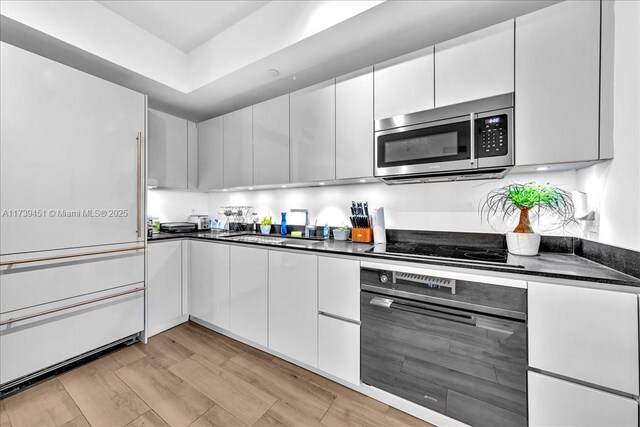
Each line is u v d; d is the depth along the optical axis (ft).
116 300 6.54
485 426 3.91
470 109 4.64
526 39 4.21
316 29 5.35
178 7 6.20
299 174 6.91
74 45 5.68
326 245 6.14
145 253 7.16
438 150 4.94
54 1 5.41
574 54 3.88
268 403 4.90
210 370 5.90
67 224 5.64
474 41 4.63
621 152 3.52
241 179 8.24
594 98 3.78
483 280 3.93
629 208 3.34
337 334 5.30
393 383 4.67
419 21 5.04
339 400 4.99
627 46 3.44
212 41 7.28
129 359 6.31
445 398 4.21
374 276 4.85
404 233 6.63
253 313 6.69
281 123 7.26
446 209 6.14
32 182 5.16
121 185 6.57
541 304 3.54
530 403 3.61
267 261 6.43
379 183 7.02
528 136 4.19
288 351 6.03
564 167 4.64
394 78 5.45
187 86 7.96
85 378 5.55
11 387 5.07
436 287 4.27
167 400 4.95
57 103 5.47
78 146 5.80
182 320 8.38
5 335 4.90
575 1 3.88
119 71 6.72
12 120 4.90
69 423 4.40
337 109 6.23
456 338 4.11
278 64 6.47
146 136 7.13
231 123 8.52
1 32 5.23
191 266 8.29
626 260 3.36
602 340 3.20
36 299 5.24
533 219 5.30
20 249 5.02
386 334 4.73
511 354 3.73
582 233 4.68
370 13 4.82
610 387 3.16
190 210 10.67
